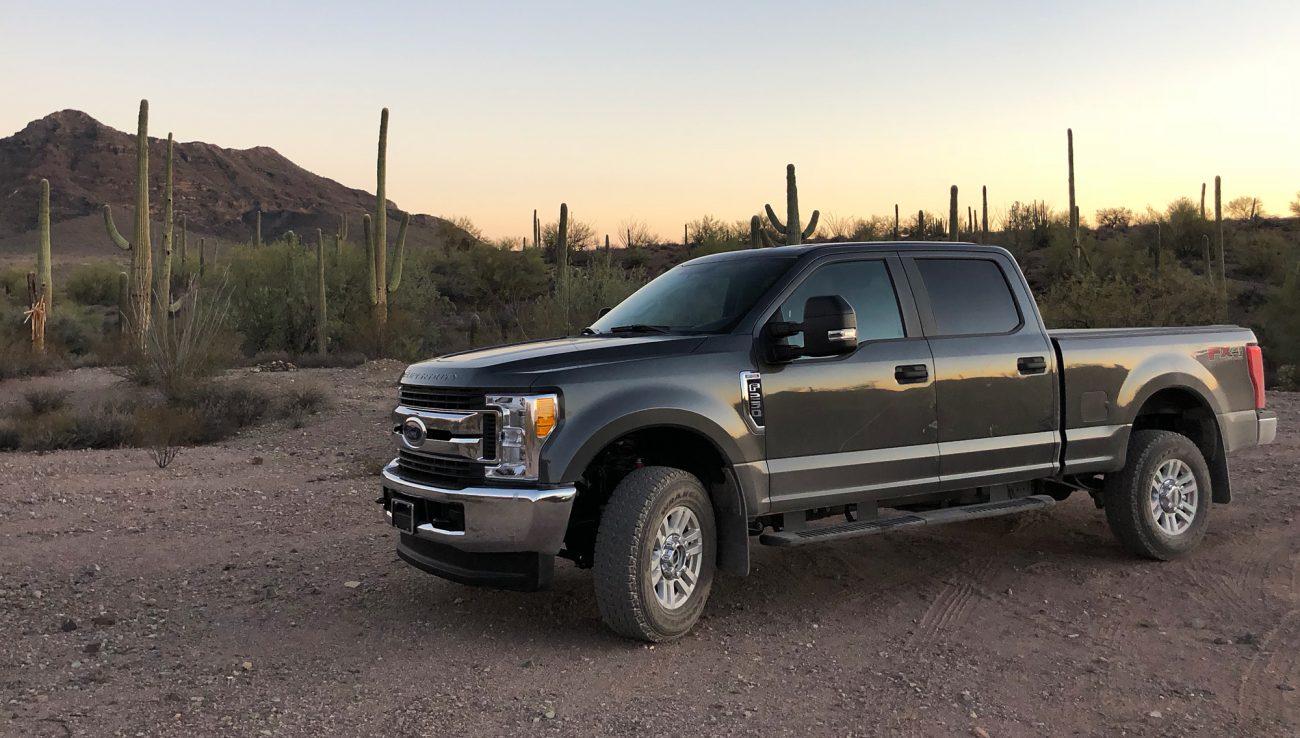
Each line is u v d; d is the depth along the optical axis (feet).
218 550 22.75
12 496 29.27
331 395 54.60
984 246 20.26
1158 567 20.52
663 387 15.87
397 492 16.83
